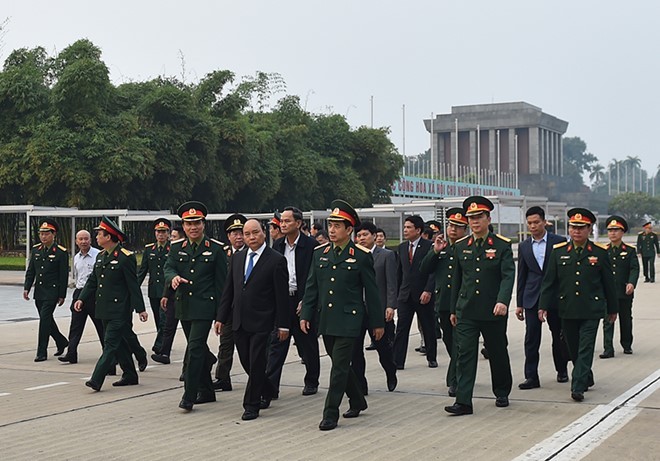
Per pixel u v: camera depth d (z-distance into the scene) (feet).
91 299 37.35
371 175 187.62
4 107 124.06
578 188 464.24
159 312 40.45
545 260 31.30
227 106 152.97
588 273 29.01
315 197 171.63
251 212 158.10
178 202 133.80
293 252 30.76
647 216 399.03
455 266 27.91
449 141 453.58
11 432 24.64
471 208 27.30
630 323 39.70
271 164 154.71
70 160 115.24
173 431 24.62
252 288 26.66
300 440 23.38
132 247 99.81
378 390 31.14
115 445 22.98
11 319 57.77
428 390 31.09
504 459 20.94
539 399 28.71
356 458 21.29
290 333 30.17
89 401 29.45
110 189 120.57
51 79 136.98
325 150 177.88
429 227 38.99
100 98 123.54
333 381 25.07
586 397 28.91
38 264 39.40
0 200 126.21
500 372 27.37
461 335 26.89
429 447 22.30
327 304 25.54
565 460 20.81
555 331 31.71
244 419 26.14
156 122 132.05
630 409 26.73
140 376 34.99
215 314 28.19
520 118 433.07
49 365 38.11
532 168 436.76
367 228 34.65
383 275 36.11
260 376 26.50
